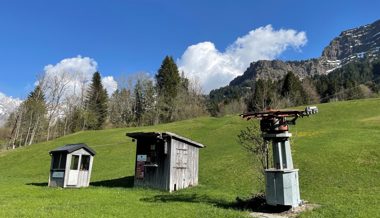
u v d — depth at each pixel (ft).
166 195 80.84
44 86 377.50
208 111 454.81
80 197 74.69
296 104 400.06
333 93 478.18
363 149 114.32
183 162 97.55
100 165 154.10
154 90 449.89
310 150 121.80
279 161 59.16
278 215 54.44
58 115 398.83
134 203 65.98
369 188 77.05
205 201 69.87
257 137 74.79
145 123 420.36
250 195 72.54
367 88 493.36
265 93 396.78
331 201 65.05
